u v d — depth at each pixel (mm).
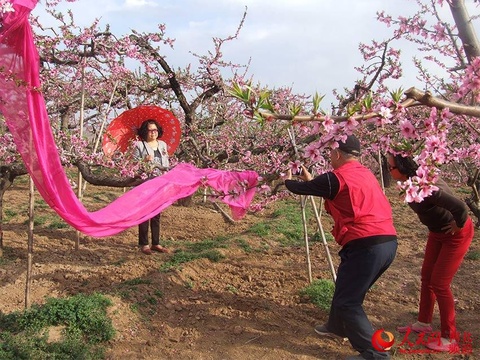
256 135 7355
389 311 4961
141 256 6188
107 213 3701
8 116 3740
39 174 3682
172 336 4336
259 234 7598
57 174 3617
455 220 3684
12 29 3562
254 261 6293
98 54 6160
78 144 5641
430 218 3990
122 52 6156
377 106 2674
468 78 2492
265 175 3846
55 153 3641
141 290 4949
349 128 2596
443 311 4137
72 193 3605
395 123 3377
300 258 6508
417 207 4031
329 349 4180
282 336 4383
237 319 4668
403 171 3809
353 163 3738
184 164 4137
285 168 3527
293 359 4008
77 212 3596
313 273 5875
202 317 4688
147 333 4355
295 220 8617
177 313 4762
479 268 6188
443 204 3592
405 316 4855
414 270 6141
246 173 3801
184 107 7766
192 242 7195
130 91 8281
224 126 8602
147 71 6988
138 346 4129
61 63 6160
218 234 7871
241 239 7191
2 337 3961
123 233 7367
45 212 8242
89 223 3617
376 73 5371
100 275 5520
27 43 3660
